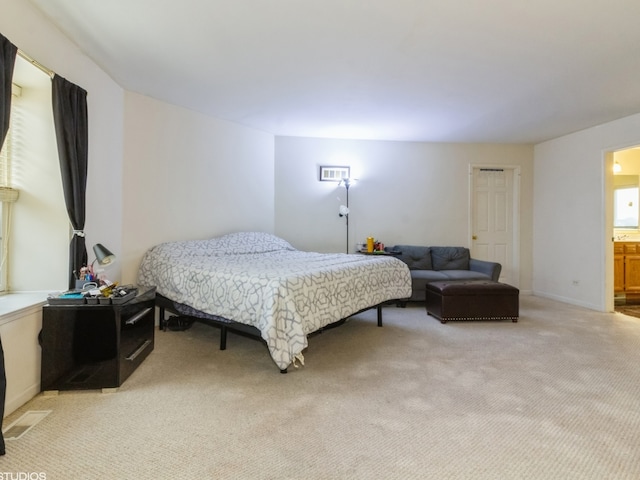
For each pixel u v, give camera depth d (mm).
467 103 3662
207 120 4105
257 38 2414
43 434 1650
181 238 3875
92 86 2770
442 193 5379
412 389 2148
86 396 2039
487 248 5496
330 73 2977
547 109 3816
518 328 3506
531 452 1531
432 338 3180
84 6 2066
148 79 3105
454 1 1985
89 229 2777
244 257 3604
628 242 4930
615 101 3566
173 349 2867
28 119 2283
